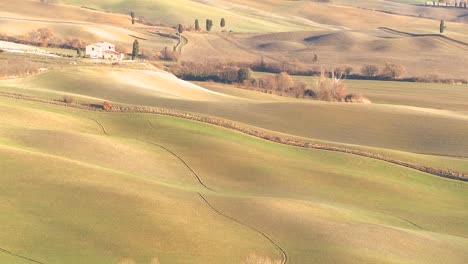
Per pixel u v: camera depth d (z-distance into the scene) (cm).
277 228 11494
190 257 9881
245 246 10512
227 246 10438
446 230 13675
